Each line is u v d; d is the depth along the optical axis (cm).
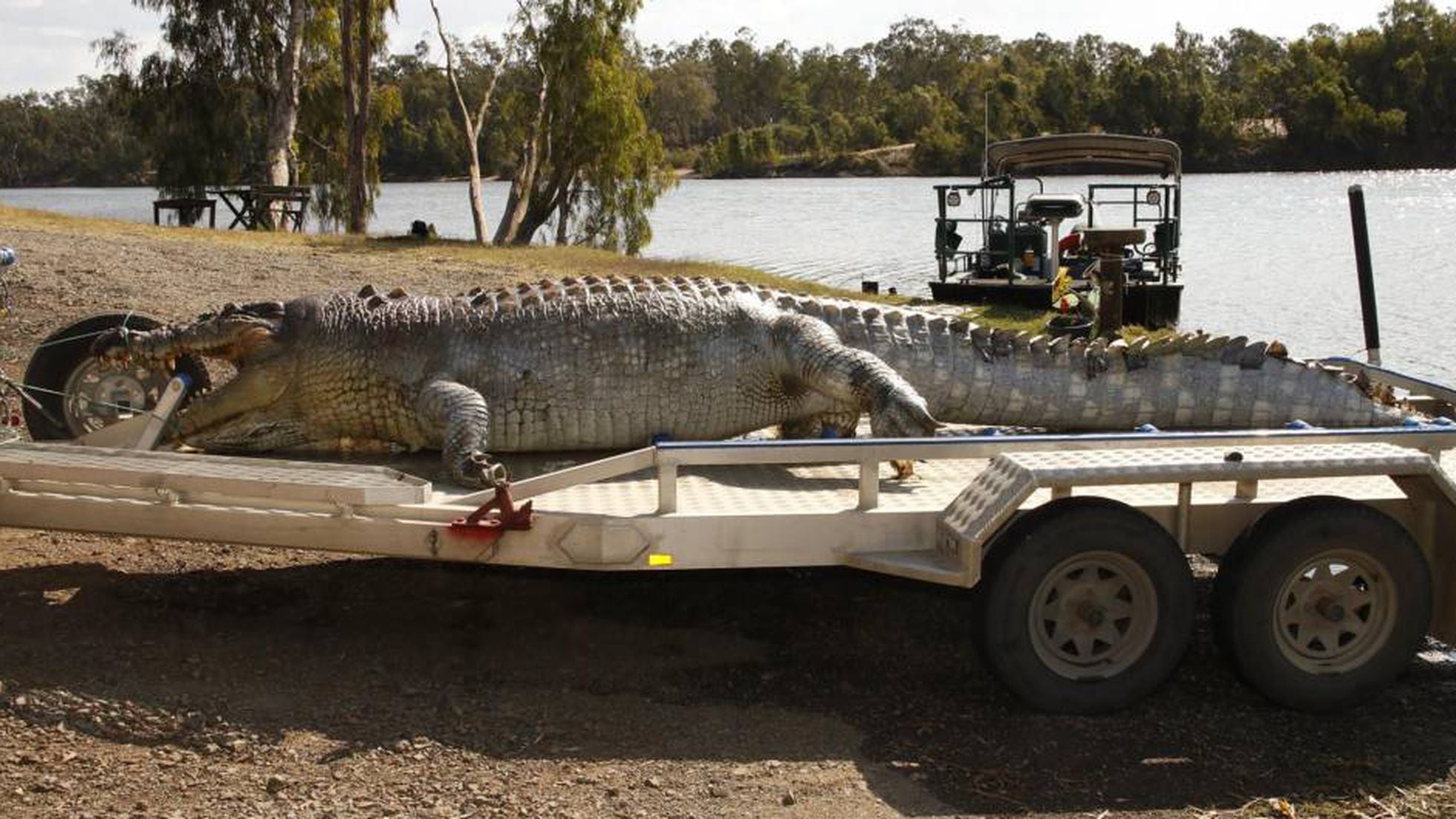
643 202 4112
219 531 602
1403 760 552
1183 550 608
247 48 4766
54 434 786
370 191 4578
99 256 1981
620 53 4044
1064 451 592
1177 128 10681
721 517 582
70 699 548
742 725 569
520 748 539
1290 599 591
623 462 582
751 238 5112
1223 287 2842
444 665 620
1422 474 588
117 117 5181
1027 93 11144
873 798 506
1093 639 585
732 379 758
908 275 3350
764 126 15475
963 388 795
